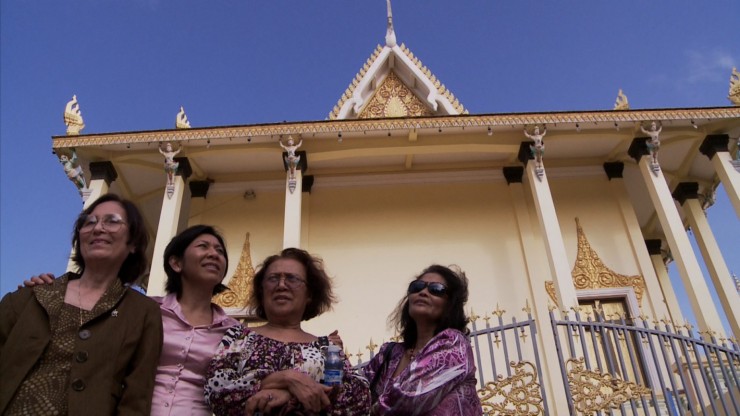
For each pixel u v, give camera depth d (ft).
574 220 34.12
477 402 8.64
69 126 29.94
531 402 16.30
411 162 35.68
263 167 35.17
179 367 8.43
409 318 10.50
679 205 36.65
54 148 29.07
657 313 30.37
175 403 8.06
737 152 31.19
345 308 31.60
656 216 39.17
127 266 9.04
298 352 8.14
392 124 30.25
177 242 9.77
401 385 8.21
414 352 9.69
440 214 34.81
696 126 30.14
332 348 7.91
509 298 31.50
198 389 8.38
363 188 36.04
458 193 35.65
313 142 31.32
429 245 33.65
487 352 28.81
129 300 8.20
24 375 6.86
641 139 30.89
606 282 31.76
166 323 8.87
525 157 31.30
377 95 38.88
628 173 36.01
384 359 10.22
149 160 31.60
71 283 8.25
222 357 8.00
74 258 9.12
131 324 7.87
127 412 7.14
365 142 31.60
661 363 25.96
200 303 9.33
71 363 7.14
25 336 7.16
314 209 35.29
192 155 31.37
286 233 27.94
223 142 30.42
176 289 9.57
